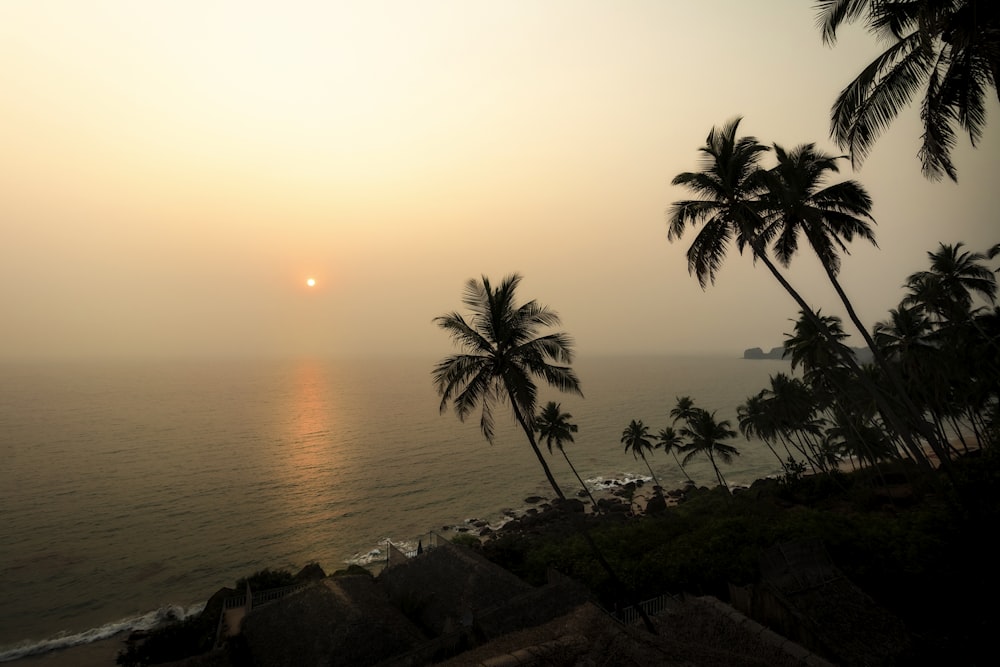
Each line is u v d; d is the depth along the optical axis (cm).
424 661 2083
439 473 9412
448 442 12581
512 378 2308
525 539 5159
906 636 1680
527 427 2430
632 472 9531
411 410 18912
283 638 2336
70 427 13988
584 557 3191
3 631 4097
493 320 2364
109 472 9106
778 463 9900
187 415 16712
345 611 2345
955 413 5538
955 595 1767
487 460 10581
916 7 1391
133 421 15262
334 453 11012
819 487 5156
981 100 1421
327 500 7625
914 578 1945
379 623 2295
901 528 2428
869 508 4212
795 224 2520
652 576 2602
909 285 4091
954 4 1220
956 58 1365
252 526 6481
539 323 2406
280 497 7738
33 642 3922
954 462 4100
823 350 4184
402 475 9206
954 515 2297
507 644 1258
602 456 10925
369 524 6662
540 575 3206
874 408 4678
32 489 8019
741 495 5481
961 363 4059
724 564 2453
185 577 5078
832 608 1820
